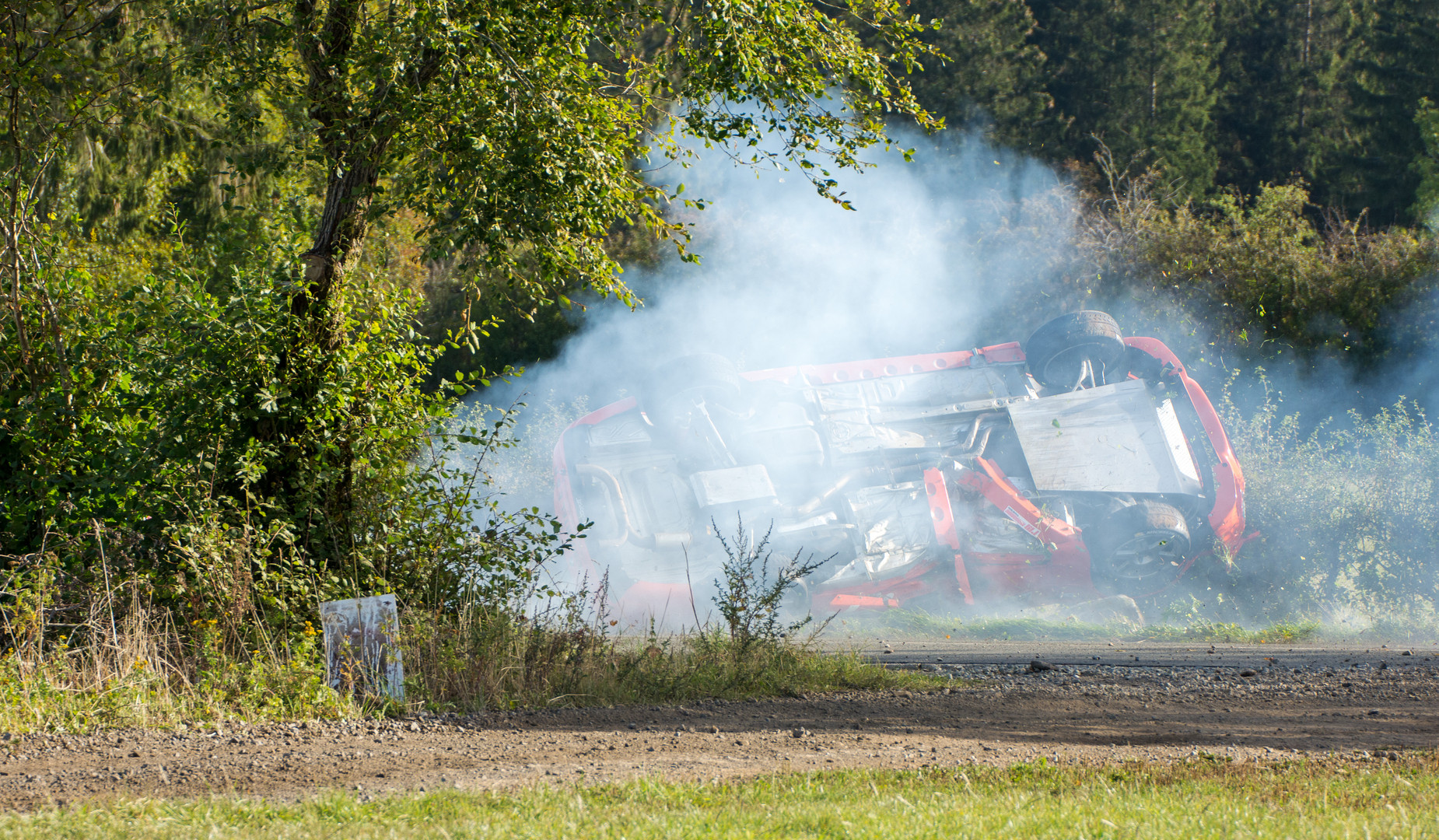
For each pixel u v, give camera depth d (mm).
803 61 33219
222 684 25359
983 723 25719
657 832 15000
